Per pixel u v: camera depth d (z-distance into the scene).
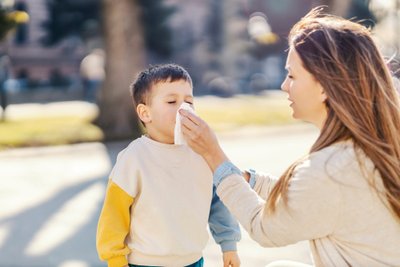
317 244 1.96
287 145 14.08
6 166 10.68
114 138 14.19
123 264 2.29
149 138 2.41
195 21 48.44
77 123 16.39
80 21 36.56
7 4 11.43
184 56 47.25
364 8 36.94
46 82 41.91
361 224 1.86
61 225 6.27
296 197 1.88
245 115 20.52
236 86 42.66
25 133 14.43
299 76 2.03
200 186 2.39
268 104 27.44
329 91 1.93
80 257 5.10
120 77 15.19
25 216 6.68
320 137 1.97
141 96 2.40
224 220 2.59
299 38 2.05
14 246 5.44
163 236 2.31
